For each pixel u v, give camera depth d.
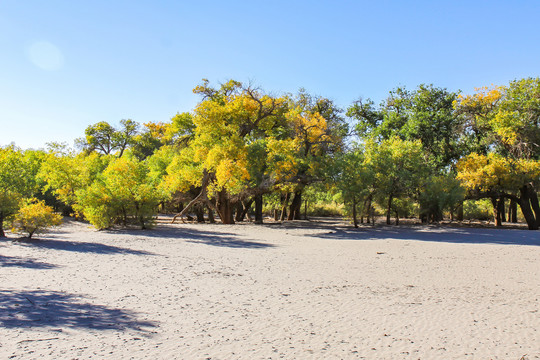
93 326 6.14
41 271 10.75
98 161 49.94
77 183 37.09
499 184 36.12
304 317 7.16
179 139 47.00
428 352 5.47
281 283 10.40
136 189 27.06
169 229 28.14
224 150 31.48
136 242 19.22
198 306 7.75
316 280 10.94
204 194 35.84
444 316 7.43
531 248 20.09
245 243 20.81
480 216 52.50
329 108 47.25
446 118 47.03
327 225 37.25
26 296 7.85
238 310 7.55
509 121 37.06
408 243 22.25
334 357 5.18
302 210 59.97
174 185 34.91
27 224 18.64
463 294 9.42
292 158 33.25
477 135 45.78
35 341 5.33
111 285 9.36
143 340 5.60
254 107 34.38
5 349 4.97
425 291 9.73
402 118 53.16
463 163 38.53
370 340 5.95
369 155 37.69
